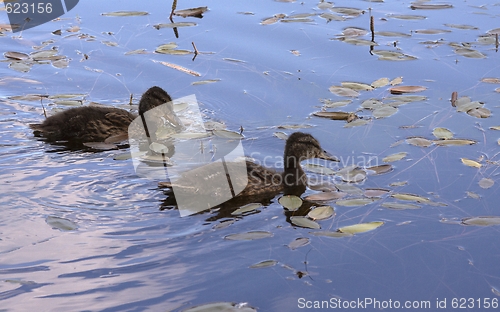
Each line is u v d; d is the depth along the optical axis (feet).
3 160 49.19
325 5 81.92
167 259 36.65
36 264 35.83
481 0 83.56
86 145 53.31
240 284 34.60
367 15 78.95
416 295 34.24
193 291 33.91
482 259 37.19
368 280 35.29
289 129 56.29
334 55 69.31
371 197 44.47
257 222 41.32
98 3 83.92
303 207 43.70
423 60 67.77
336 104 59.98
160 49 70.90
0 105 59.72
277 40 72.69
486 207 42.73
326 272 35.86
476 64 66.69
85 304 32.60
